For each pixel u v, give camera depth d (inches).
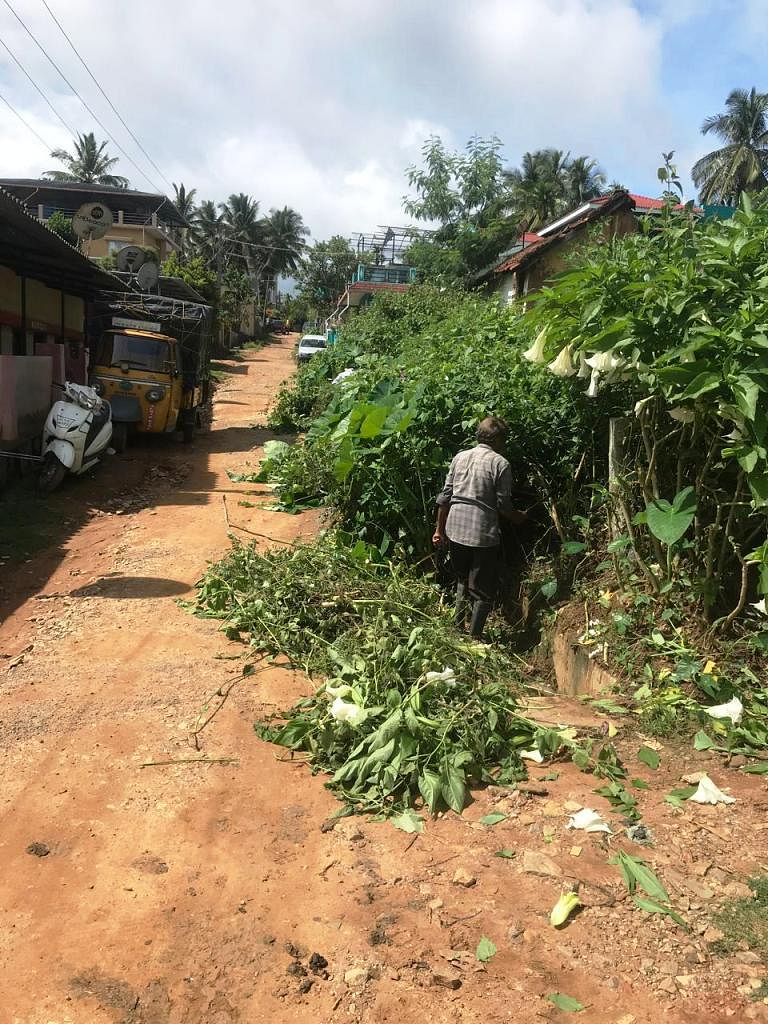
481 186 1104.8
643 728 159.6
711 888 111.7
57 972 99.3
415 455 266.4
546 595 227.8
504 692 164.9
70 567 286.8
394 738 142.0
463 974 97.9
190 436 600.1
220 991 96.8
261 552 294.5
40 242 401.1
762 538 180.7
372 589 223.8
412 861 120.3
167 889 114.6
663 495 205.8
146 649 204.8
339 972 99.3
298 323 3491.6
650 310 173.3
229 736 158.4
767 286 157.8
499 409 258.7
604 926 104.9
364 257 2566.4
